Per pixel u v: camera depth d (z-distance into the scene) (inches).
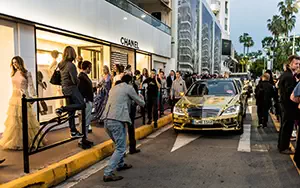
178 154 256.8
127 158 246.4
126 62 527.5
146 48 605.6
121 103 199.0
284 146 253.1
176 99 453.4
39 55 334.3
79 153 229.9
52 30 317.7
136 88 336.8
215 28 1486.2
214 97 355.9
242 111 339.6
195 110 328.8
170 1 815.7
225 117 319.0
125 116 197.9
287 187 177.9
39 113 316.8
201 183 185.8
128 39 510.9
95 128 339.3
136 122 392.5
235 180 190.2
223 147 279.4
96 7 398.6
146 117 437.1
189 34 890.1
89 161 229.9
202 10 1091.3
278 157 242.8
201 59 1098.1
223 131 348.2
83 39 375.9
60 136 289.1
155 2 753.0
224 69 2257.6
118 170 213.8
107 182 191.3
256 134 341.7
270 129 373.1
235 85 389.4
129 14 515.2
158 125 392.2
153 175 202.5
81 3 361.7
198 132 355.6
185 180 191.5
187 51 887.7
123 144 200.1
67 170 202.4
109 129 197.5
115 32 459.2
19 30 276.1
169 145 292.0
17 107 236.5
